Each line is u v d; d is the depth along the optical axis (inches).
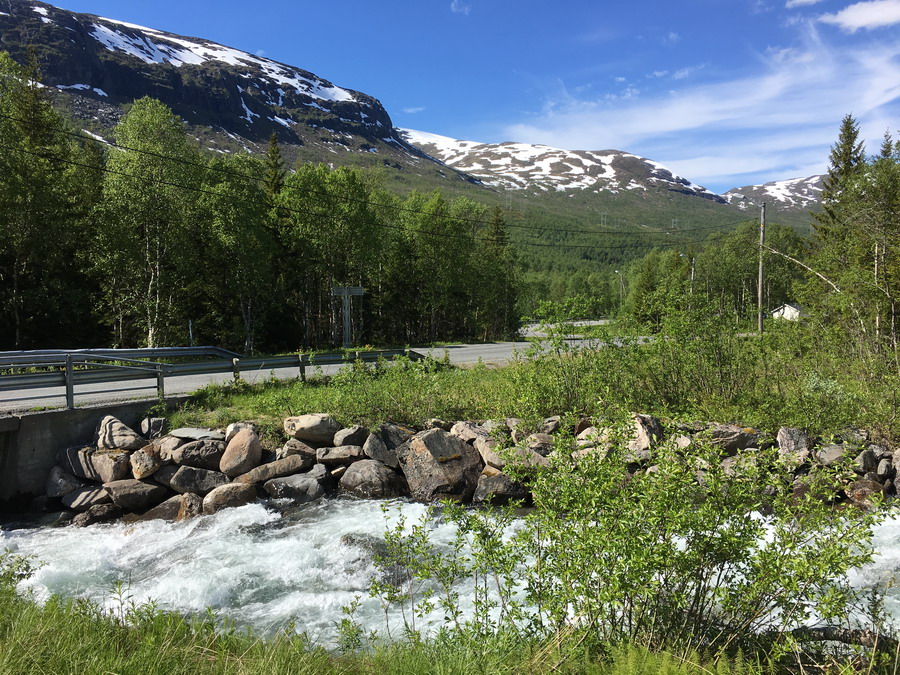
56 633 154.6
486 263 2223.2
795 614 148.1
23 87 1307.8
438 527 357.7
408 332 2007.9
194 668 143.9
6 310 1090.7
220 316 1379.2
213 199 1257.4
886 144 829.8
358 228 1512.1
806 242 1541.6
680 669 131.7
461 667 142.7
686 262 3006.9
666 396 503.5
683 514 144.9
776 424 437.4
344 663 161.3
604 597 139.9
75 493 401.4
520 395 482.9
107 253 1122.7
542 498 171.8
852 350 609.0
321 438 450.3
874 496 150.0
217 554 327.3
